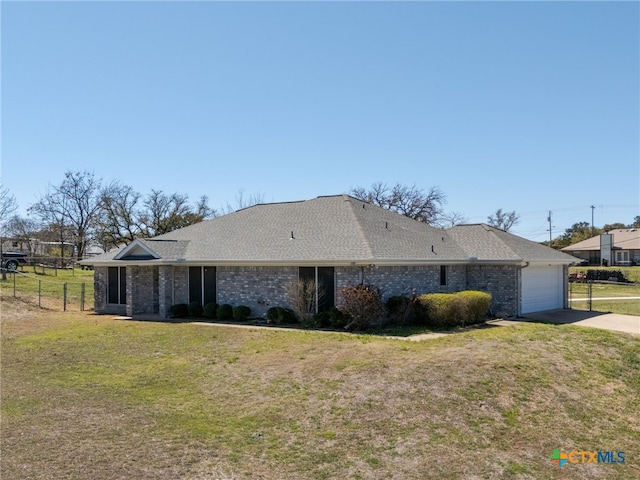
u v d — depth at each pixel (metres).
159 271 21.92
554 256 23.88
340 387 10.57
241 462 7.55
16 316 21.78
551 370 11.98
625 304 28.27
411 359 12.26
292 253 18.98
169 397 10.54
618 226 90.44
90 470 7.08
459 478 7.31
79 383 11.52
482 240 23.53
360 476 7.24
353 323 16.72
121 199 50.88
